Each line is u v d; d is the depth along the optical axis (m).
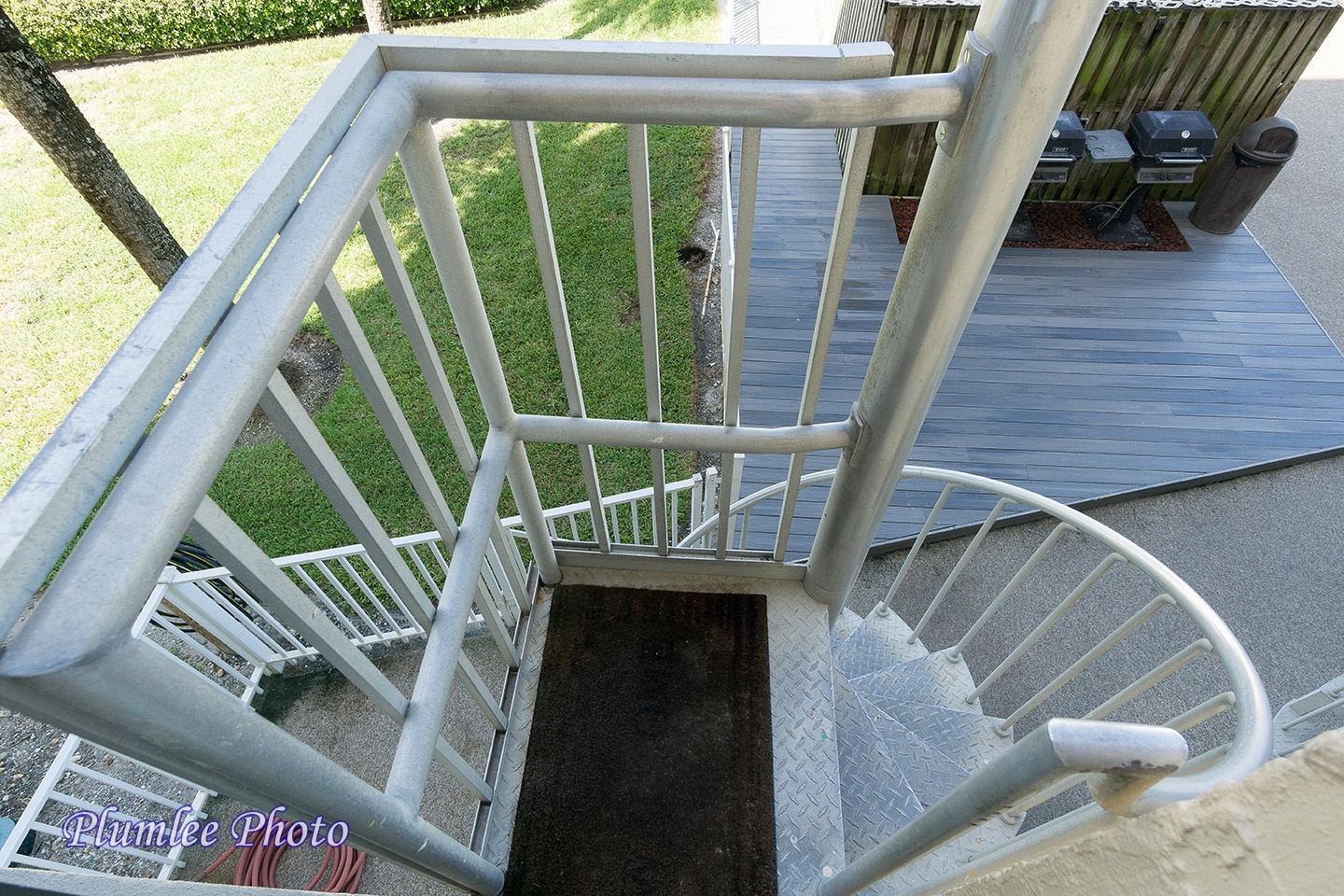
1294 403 4.01
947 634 3.22
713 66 0.75
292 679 3.13
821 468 3.83
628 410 4.39
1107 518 3.61
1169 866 0.37
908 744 2.10
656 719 1.60
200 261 0.49
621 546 1.83
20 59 3.06
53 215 6.47
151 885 0.61
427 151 0.85
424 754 0.94
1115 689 3.03
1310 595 3.29
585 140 6.75
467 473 1.24
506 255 5.54
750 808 1.49
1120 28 4.46
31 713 0.37
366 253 5.68
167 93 8.30
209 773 0.50
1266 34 4.43
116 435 0.40
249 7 9.01
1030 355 4.30
